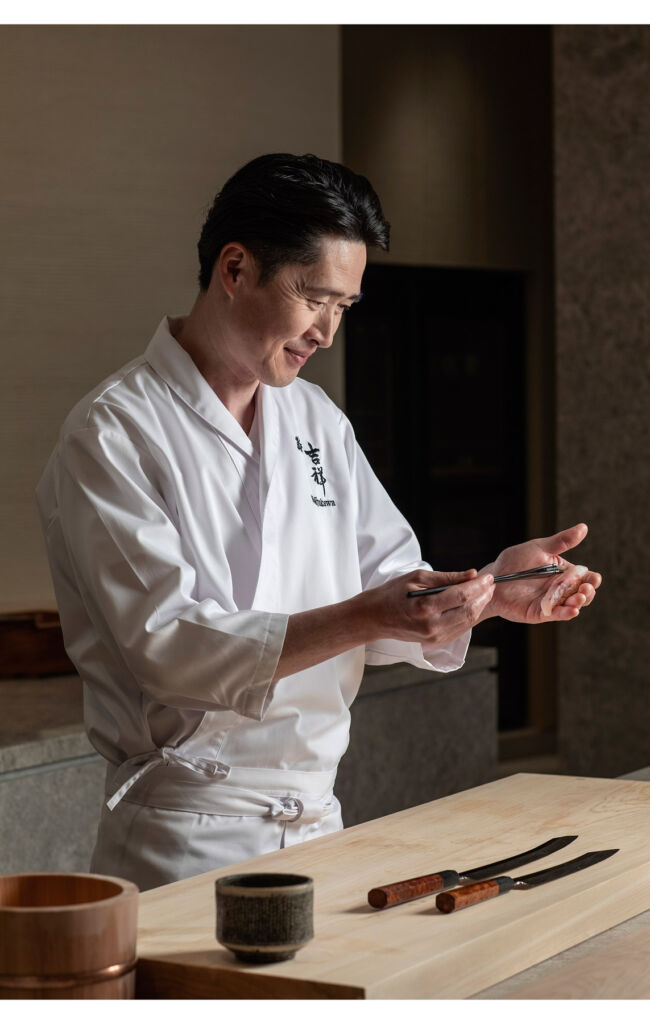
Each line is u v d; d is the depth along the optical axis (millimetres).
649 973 1114
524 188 5738
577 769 4305
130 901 993
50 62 3170
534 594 1688
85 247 3244
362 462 1913
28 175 3141
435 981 1043
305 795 1653
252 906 1013
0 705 2730
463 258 5547
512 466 5824
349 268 1533
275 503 1697
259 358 1572
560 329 4309
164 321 1712
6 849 2375
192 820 1579
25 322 3150
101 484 1527
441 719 3420
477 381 5730
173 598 1468
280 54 3619
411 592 1396
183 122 3416
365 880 1281
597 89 4191
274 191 1501
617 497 4180
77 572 1574
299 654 1420
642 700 4137
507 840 1439
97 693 1638
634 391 4133
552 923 1178
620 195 4152
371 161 5246
